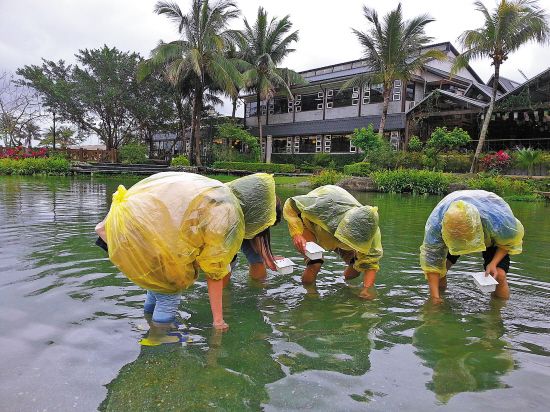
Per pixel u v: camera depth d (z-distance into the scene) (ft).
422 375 10.21
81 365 10.18
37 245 22.22
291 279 18.21
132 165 111.86
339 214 17.47
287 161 142.41
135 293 15.29
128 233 11.67
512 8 80.53
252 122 156.04
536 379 10.12
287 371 10.22
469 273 19.66
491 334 12.82
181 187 12.25
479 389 9.62
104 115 138.72
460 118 100.83
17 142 149.38
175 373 9.95
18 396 8.78
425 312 14.61
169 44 109.60
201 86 117.91
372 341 12.14
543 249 25.61
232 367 10.34
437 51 100.89
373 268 17.12
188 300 15.15
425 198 68.28
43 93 136.26
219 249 12.28
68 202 43.65
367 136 104.12
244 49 123.65
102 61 129.08
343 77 126.21
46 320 12.72
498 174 81.97
